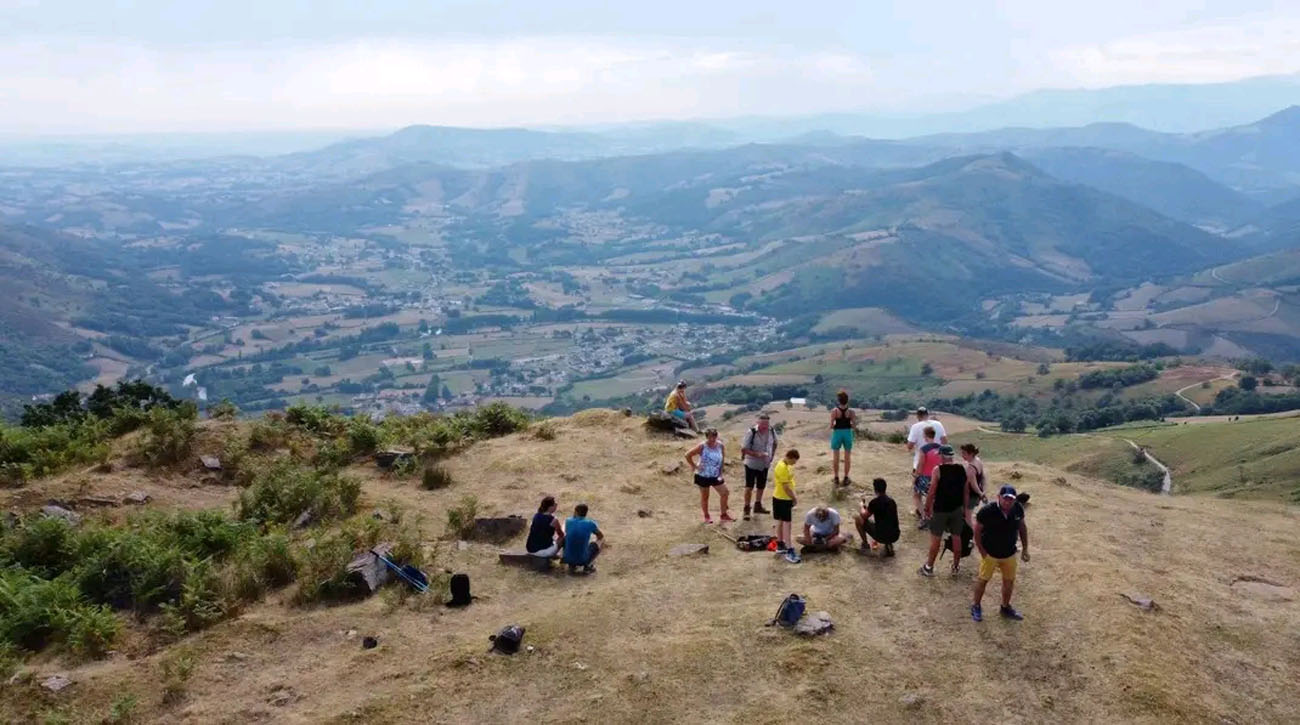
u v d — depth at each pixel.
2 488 17.55
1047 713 10.14
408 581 13.76
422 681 10.73
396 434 24.31
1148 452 90.62
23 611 12.02
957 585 13.61
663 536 16.23
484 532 16.31
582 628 12.16
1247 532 16.69
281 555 14.20
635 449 23.09
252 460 20.47
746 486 17.22
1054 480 20.11
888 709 10.25
